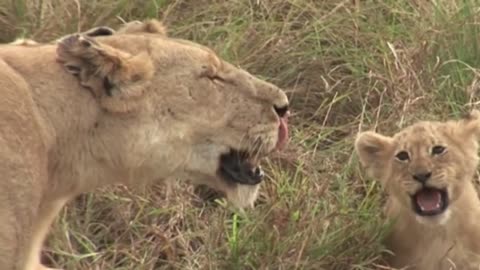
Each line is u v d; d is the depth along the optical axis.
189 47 8.73
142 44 8.65
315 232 10.70
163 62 8.59
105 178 8.66
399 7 13.77
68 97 8.31
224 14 13.52
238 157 8.93
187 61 8.66
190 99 8.65
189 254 10.74
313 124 12.55
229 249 10.61
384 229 10.95
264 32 13.22
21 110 8.08
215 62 8.77
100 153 8.49
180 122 8.63
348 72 13.13
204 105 8.70
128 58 8.39
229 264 10.55
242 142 8.85
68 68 8.33
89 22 12.84
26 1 12.77
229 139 8.83
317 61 13.11
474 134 10.98
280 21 13.59
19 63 8.31
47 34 12.48
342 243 10.77
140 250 10.82
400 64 12.76
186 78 8.64
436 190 10.62
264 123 8.88
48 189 8.47
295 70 13.08
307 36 13.27
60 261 10.62
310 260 10.55
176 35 13.13
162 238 10.73
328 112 12.68
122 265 10.76
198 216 11.16
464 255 10.91
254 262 10.55
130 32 9.16
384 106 12.53
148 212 11.16
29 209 8.11
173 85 8.59
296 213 10.78
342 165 11.89
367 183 11.67
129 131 8.48
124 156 8.52
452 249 10.91
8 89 8.07
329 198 11.23
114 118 8.44
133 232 11.08
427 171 10.55
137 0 13.28
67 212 11.07
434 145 10.70
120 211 11.17
